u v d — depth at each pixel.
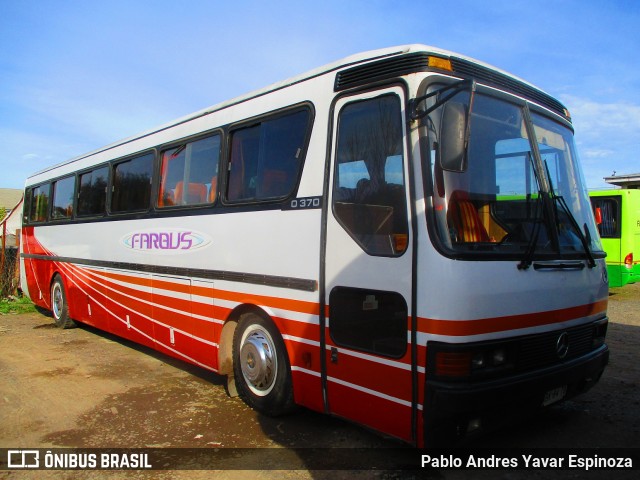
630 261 14.16
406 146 3.71
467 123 3.38
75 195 9.27
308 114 4.59
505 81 4.32
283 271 4.67
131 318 7.34
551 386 3.88
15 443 4.62
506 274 3.66
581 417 5.00
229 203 5.43
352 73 4.21
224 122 5.68
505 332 3.64
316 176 4.41
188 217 6.08
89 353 8.00
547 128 4.62
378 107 3.97
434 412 3.42
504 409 3.71
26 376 6.68
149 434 4.77
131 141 7.63
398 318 3.67
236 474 3.99
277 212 4.77
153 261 6.75
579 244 4.44
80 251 8.94
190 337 6.04
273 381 4.91
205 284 5.75
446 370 3.40
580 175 4.96
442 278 3.43
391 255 3.74
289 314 4.61
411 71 3.77
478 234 3.68
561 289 4.09
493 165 3.99
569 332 4.16
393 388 3.70
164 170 6.74
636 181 23.81
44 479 3.98
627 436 4.56
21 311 12.37
